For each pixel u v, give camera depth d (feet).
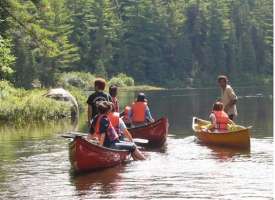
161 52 420.36
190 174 52.31
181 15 433.07
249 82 435.53
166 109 140.26
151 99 198.29
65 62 306.35
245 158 60.80
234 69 440.45
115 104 70.03
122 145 60.13
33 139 79.51
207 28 441.27
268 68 458.09
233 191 45.68
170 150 67.87
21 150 68.28
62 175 52.95
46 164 58.49
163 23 423.64
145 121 77.05
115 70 397.19
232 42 444.55
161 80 410.72
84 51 378.12
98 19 386.11
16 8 161.99
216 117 74.13
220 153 64.69
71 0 380.17
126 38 414.21
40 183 49.47
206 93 257.55
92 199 43.73
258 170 53.72
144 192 45.60
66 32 333.01
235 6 463.42
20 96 142.41
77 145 53.31
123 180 50.21
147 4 418.51
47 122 111.04
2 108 112.78
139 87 361.10
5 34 163.63
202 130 75.66
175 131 88.84
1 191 46.65
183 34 431.02
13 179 51.21
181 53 425.28
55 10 296.10
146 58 411.54
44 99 122.01
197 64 433.07
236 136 70.59
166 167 55.98
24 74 250.98
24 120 114.01
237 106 145.59
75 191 46.32
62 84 293.43
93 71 380.78
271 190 45.80
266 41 461.78
